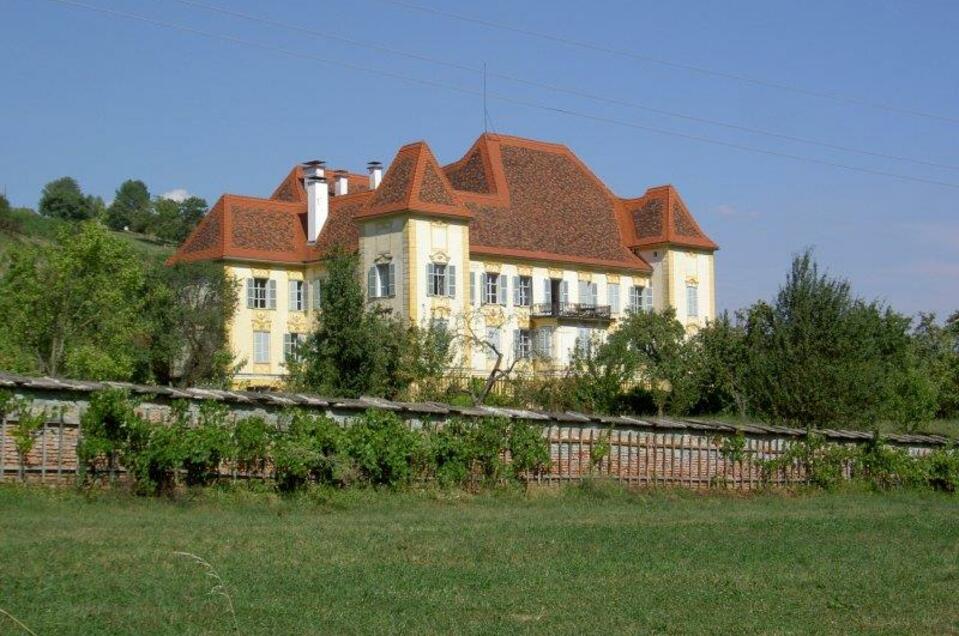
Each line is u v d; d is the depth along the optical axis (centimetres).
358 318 5650
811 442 4806
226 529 2483
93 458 2886
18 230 9969
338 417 3488
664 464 4325
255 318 8350
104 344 6191
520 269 8438
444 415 3741
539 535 2688
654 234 9244
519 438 3803
